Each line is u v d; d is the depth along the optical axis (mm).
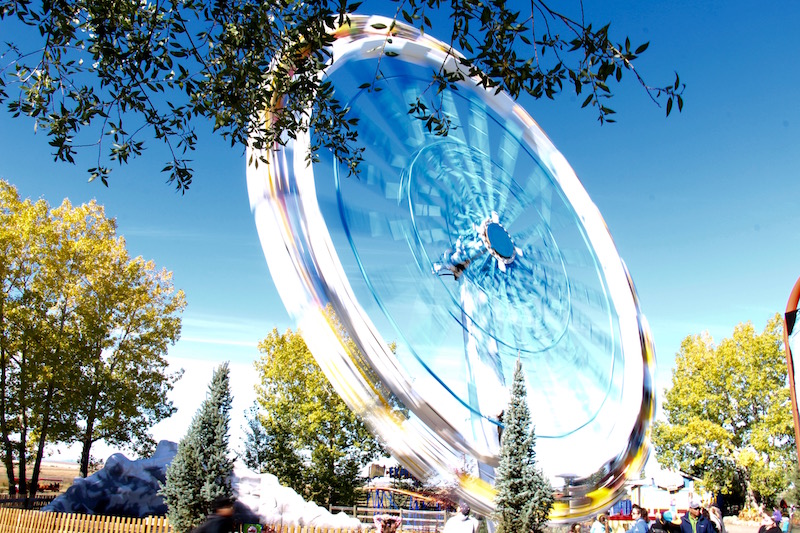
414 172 14742
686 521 11336
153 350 32469
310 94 7957
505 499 12352
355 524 19750
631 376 17406
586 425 15977
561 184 20734
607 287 19547
